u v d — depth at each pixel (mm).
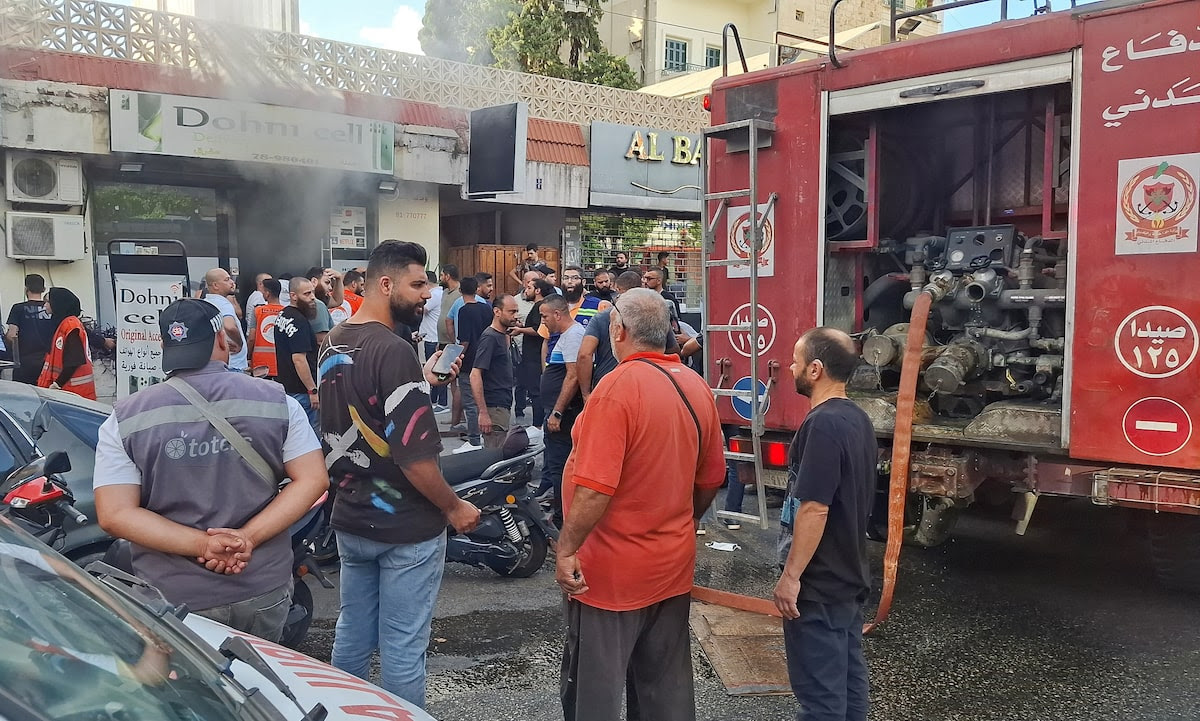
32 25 10461
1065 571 5520
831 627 3016
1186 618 4699
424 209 13641
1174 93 4004
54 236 10680
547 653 4320
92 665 1644
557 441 6039
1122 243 4168
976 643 4391
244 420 2727
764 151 5375
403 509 3146
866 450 3049
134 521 2574
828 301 5445
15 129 10172
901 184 5945
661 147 15359
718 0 32625
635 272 6383
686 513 2947
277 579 2803
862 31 18141
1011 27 4477
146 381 6867
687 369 3045
